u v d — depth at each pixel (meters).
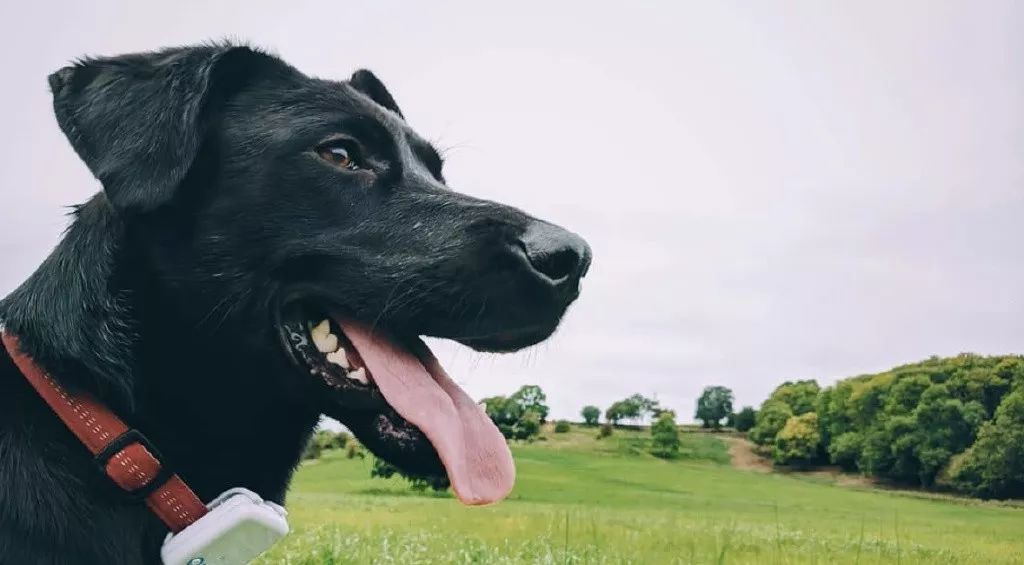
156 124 0.45
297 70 0.52
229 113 0.49
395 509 2.51
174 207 0.46
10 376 0.44
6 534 0.41
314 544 1.18
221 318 0.46
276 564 1.00
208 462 0.47
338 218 0.48
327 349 0.49
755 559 1.39
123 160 0.44
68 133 0.46
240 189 0.47
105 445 0.42
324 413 0.48
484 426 0.47
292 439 0.50
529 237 0.47
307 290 0.48
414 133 0.55
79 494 0.42
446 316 0.47
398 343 0.48
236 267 0.46
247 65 0.50
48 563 0.41
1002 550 1.68
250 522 0.42
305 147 0.48
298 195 0.48
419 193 0.50
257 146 0.48
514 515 2.24
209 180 0.47
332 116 0.50
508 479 0.45
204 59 0.47
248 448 0.48
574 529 1.77
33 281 0.46
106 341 0.44
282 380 0.47
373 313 0.48
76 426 0.42
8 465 0.42
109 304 0.44
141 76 0.47
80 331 0.43
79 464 0.43
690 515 2.93
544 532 1.61
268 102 0.49
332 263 0.48
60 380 0.43
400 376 0.47
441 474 0.46
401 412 0.46
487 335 0.48
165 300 0.46
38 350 0.43
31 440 0.43
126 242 0.45
